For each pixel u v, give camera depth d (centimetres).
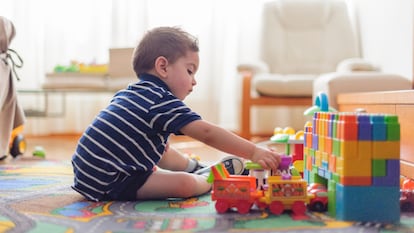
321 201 92
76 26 336
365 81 218
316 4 331
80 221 86
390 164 85
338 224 82
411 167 129
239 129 339
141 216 90
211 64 345
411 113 129
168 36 111
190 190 108
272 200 90
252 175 102
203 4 343
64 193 116
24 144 212
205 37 344
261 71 297
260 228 80
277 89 278
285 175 93
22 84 330
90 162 106
